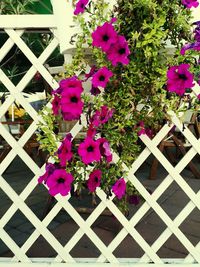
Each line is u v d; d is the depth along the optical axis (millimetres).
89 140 1378
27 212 1766
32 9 2965
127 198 1771
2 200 2922
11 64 2994
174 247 2059
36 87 3436
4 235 1784
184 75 1361
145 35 1333
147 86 1403
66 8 1539
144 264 1747
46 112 1682
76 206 2682
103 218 2502
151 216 2553
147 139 1648
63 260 1787
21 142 1713
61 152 1409
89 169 1562
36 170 1730
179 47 1428
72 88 1347
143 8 1338
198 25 1404
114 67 1402
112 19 1368
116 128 1471
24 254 1793
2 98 1806
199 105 1519
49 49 1626
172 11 1387
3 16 1595
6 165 1733
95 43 1331
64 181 1437
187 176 3633
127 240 2154
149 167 4031
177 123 1631
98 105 1422
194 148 1685
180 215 1744
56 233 2240
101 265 1752
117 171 1533
